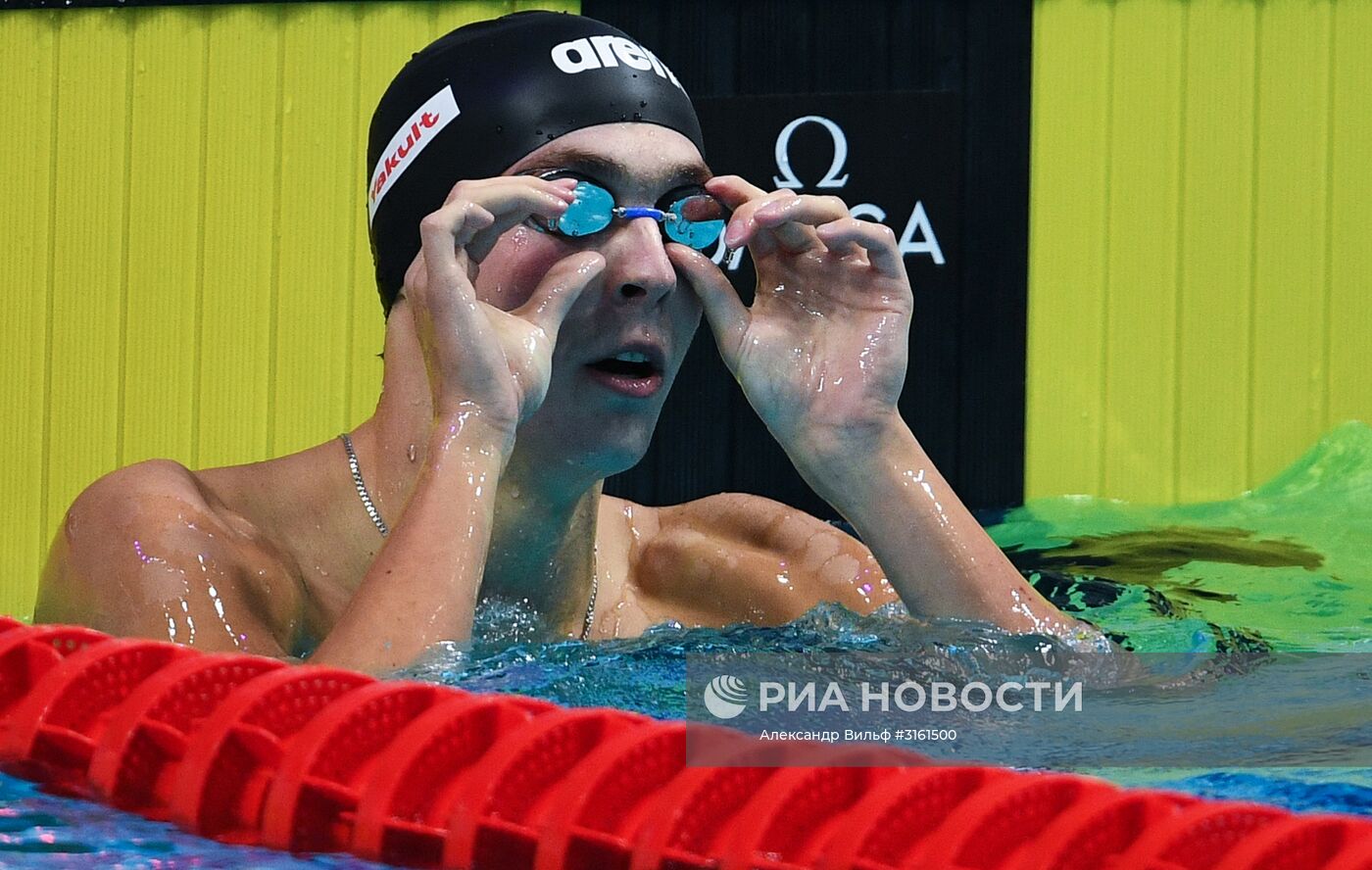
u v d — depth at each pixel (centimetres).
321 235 1356
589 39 682
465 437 603
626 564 777
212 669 504
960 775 434
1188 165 1311
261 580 629
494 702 473
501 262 647
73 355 1370
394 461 693
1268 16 1301
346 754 459
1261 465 1297
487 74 677
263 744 466
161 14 1371
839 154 1327
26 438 1371
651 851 415
